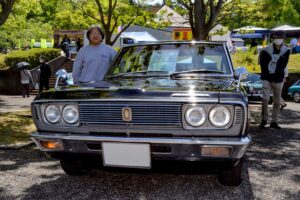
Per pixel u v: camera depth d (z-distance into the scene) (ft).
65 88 12.09
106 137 10.55
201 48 14.75
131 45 15.84
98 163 11.20
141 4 45.91
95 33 16.10
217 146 10.01
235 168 11.93
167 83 11.81
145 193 11.93
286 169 14.85
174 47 15.06
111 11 41.04
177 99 10.14
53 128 11.35
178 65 14.12
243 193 11.99
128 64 14.84
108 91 11.00
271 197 11.71
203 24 32.96
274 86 23.35
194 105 10.12
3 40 99.60
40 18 108.27
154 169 10.85
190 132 10.24
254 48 82.79
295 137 21.33
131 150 10.41
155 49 15.21
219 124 10.12
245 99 10.31
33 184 12.88
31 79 64.39
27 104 48.37
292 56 73.00
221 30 50.83
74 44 96.78
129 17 45.62
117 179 13.32
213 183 12.88
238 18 47.98
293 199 11.59
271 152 17.69
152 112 10.33
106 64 16.28
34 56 74.38
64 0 46.91
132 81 12.69
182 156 10.23
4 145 18.35
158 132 10.36
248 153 17.47
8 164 15.43
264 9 50.88
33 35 103.65
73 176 13.71
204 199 11.41
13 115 28.76
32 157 16.61
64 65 77.97
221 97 10.09
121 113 10.53
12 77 69.56
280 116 31.78
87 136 10.75
